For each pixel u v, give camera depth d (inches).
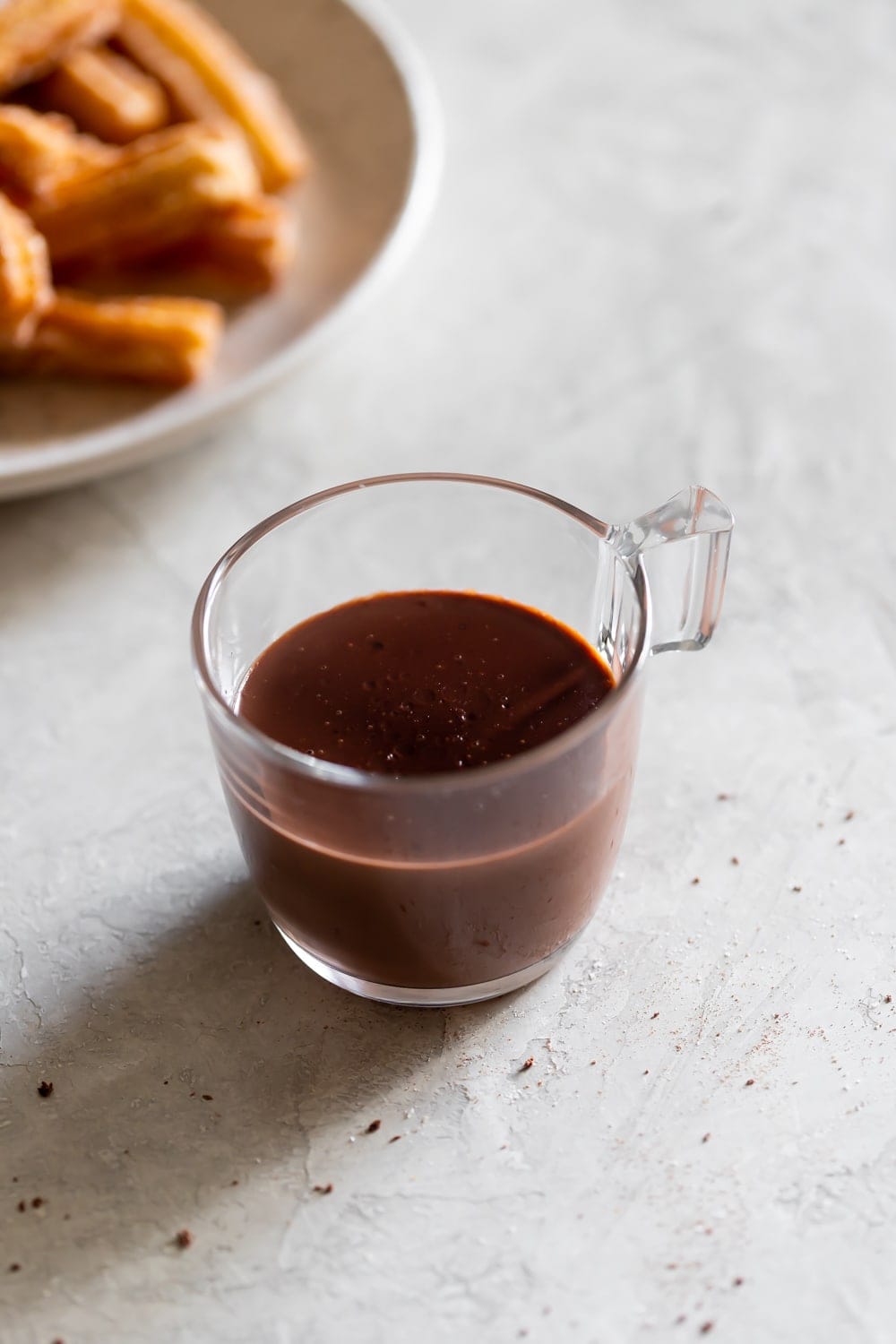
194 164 22.0
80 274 22.9
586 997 17.2
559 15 29.1
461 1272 15.8
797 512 20.9
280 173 23.5
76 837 18.5
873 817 18.2
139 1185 16.3
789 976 17.2
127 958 17.6
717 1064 16.7
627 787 16.5
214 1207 16.2
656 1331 15.5
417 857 15.5
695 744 18.8
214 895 18.0
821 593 20.1
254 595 17.0
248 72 24.5
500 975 16.8
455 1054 16.9
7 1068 17.0
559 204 24.9
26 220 22.2
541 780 15.3
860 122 26.0
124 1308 15.7
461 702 16.3
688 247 24.2
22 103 24.0
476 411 22.2
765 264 23.9
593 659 16.6
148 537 21.0
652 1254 15.8
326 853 15.7
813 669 19.4
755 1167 16.1
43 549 20.9
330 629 16.8
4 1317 15.7
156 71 24.0
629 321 23.2
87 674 19.8
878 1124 16.3
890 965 17.2
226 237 22.4
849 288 23.5
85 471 20.5
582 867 16.2
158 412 21.2
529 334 23.1
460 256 24.2
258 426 22.1
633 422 22.0
